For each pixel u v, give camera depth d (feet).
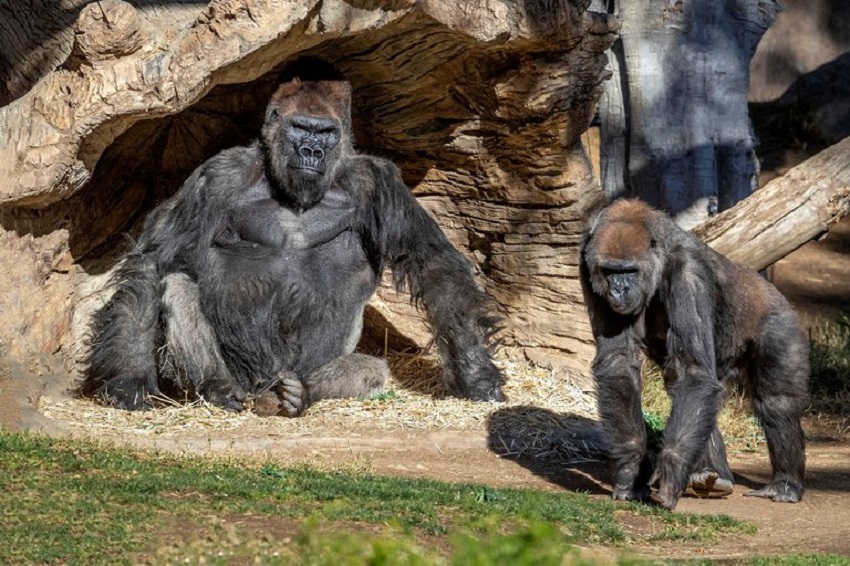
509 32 134.41
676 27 186.09
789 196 152.46
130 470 95.09
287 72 134.72
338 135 132.98
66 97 122.83
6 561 69.21
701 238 153.99
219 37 119.96
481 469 118.21
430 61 143.95
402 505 88.12
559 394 144.97
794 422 109.19
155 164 152.66
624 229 99.76
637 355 104.32
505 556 59.82
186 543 72.59
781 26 335.47
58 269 138.10
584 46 142.51
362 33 131.75
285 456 112.78
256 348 134.00
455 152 155.02
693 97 185.98
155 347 132.67
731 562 79.82
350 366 137.08
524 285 156.76
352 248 139.44
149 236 134.31
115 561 69.56
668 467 95.30
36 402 124.47
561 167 149.07
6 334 131.03
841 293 268.62
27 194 124.88
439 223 163.43
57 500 82.28
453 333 139.23
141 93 121.29
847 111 329.52
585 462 124.57
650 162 186.29
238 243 134.82
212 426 123.54
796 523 100.37
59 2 138.10
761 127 327.26
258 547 71.67
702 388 97.55
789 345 107.55
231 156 135.44
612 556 79.61
